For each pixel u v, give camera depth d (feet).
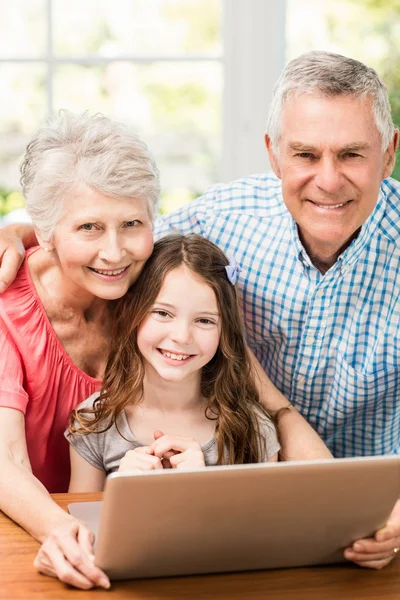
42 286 5.39
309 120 5.00
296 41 8.96
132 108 8.98
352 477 3.74
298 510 3.81
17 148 9.00
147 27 8.89
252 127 8.80
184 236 5.42
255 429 5.41
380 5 8.96
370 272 5.72
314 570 4.18
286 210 5.97
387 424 6.30
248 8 8.63
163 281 5.13
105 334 5.52
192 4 8.82
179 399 5.41
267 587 4.00
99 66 8.86
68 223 4.80
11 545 4.30
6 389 5.10
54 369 5.41
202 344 5.18
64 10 8.77
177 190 9.18
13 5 8.71
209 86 8.93
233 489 3.64
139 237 4.91
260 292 5.97
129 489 3.53
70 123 4.88
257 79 8.73
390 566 4.24
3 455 4.76
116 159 4.70
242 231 6.06
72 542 4.01
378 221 5.67
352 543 4.13
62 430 5.58
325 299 5.78
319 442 5.41
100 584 3.91
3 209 9.14
